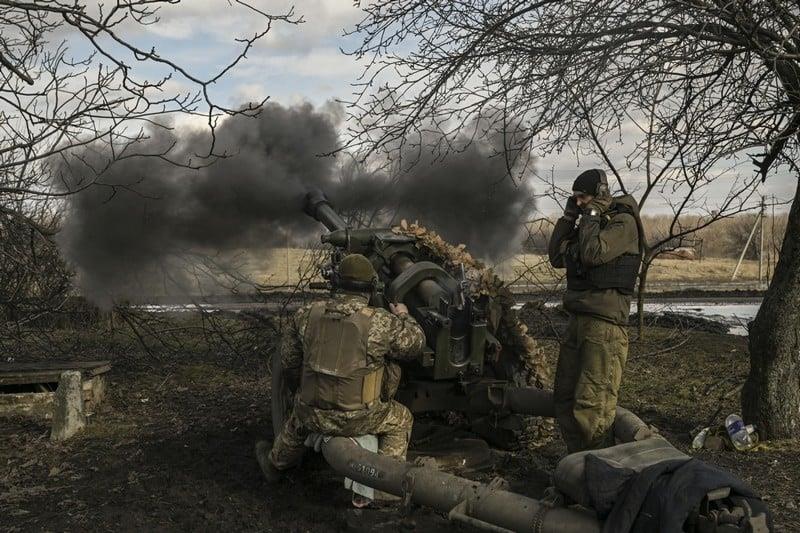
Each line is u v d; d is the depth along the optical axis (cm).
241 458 551
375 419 440
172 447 580
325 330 438
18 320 890
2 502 467
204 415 683
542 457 532
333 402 430
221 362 904
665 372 827
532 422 529
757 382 555
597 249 412
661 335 1074
